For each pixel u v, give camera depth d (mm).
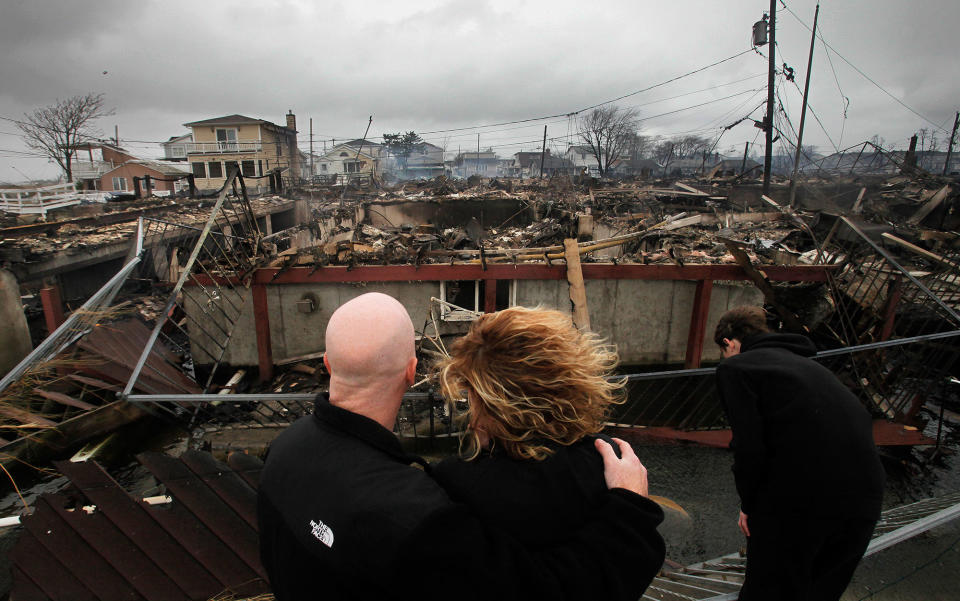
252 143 48312
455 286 11258
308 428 1141
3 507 6387
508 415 1059
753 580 2031
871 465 1854
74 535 3049
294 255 10555
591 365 1178
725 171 44938
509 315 1203
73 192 22781
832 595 1987
